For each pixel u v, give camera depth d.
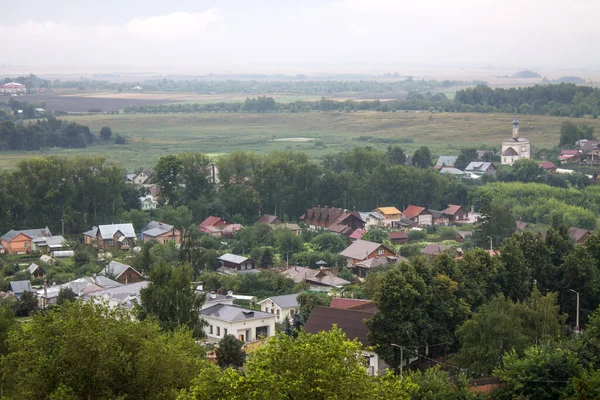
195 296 92.56
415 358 85.12
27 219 177.00
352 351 48.78
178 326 85.31
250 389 46.06
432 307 86.50
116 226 168.38
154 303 91.31
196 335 90.81
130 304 106.62
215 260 145.50
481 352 72.94
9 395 59.47
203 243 161.00
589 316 84.94
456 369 78.38
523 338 74.56
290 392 45.06
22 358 56.66
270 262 149.38
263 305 111.44
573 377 62.97
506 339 74.31
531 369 66.38
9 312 73.50
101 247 164.38
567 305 100.88
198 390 49.22
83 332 55.78
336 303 103.19
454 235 176.25
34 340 57.09
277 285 127.19
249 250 160.62
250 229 171.75
